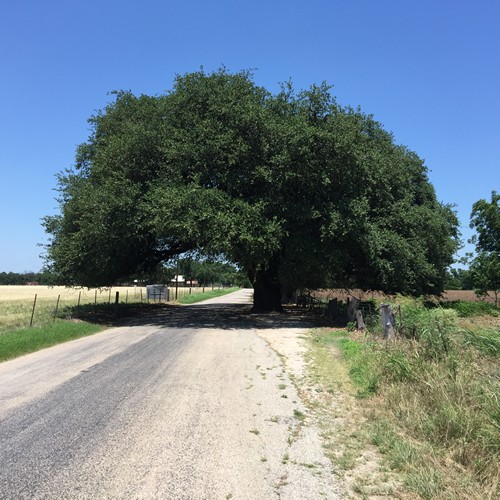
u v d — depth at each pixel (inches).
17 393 287.4
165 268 1293.1
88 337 568.1
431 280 1147.3
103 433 215.9
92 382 318.0
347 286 1118.4
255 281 1012.5
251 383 317.7
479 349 308.3
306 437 214.5
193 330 639.1
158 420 236.1
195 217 680.4
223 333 600.7
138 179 792.9
